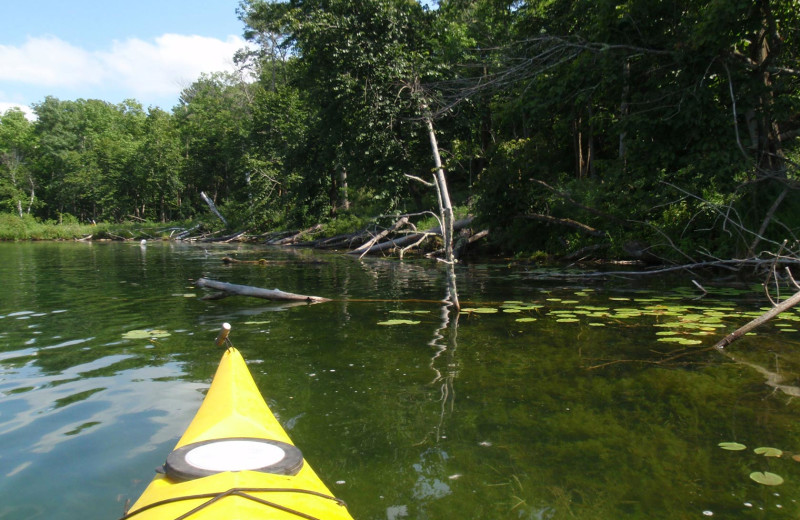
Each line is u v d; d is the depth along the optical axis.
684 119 9.02
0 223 43.38
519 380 3.57
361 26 17.17
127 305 6.79
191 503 1.42
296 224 26.92
